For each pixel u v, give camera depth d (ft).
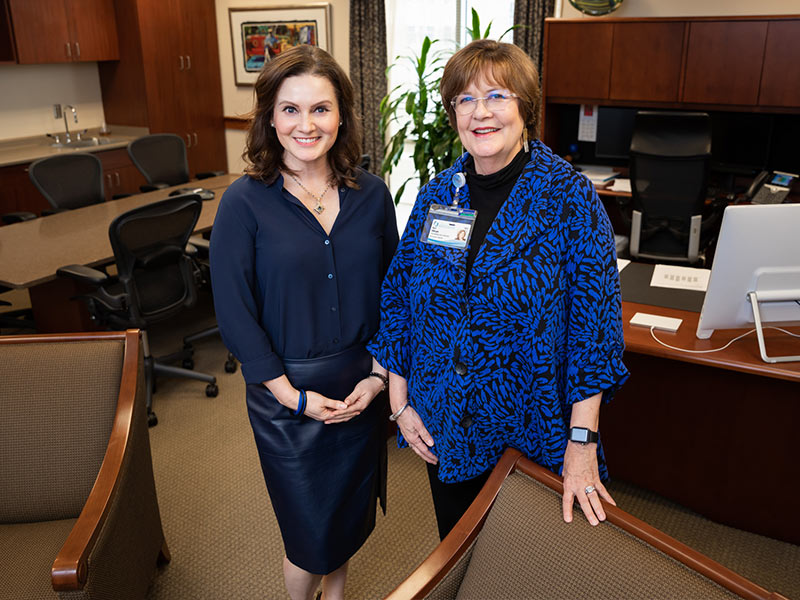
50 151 19.06
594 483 4.72
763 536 7.96
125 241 10.11
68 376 6.35
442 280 5.02
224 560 7.73
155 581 7.39
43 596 5.34
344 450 5.85
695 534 7.99
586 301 4.75
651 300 8.49
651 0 15.35
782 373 6.77
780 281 6.89
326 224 5.51
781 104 13.06
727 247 6.66
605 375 4.85
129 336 6.58
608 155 16.24
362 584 7.33
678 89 13.91
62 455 6.30
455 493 5.64
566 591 3.92
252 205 5.26
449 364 5.08
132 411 6.31
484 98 4.67
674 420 8.09
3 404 6.27
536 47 17.28
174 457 9.77
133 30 20.42
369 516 6.26
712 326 7.30
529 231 4.72
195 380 11.65
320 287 5.48
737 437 7.76
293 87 5.01
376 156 20.59
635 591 3.72
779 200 13.23
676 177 12.65
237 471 9.43
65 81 20.93
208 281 13.20
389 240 5.97
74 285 11.76
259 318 5.55
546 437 5.02
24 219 14.05
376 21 19.38
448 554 4.26
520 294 4.71
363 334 5.80
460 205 5.09
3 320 14.10
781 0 14.32
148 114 21.15
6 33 18.52
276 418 5.61
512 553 4.21
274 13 21.24
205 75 22.48
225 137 23.71
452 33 19.22
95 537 5.20
